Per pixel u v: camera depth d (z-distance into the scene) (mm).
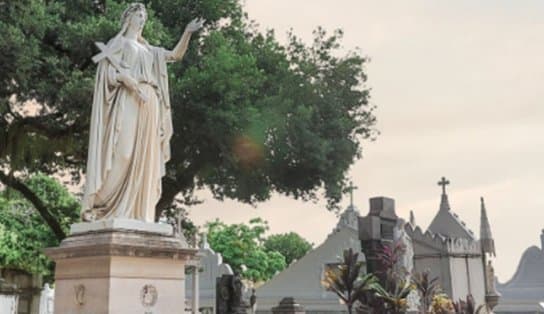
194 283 26531
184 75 17422
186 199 23875
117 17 15891
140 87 7105
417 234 29969
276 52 20875
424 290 19344
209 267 33031
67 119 16938
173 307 6781
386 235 19797
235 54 18391
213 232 52594
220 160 19422
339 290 14758
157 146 7277
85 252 6508
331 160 21172
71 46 15570
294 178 21578
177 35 18156
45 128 17375
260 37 21266
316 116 21234
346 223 35000
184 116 17359
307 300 30828
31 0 14742
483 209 30922
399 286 15641
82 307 6441
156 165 7242
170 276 6844
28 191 21297
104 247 6340
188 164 20078
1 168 19656
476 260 29953
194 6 18797
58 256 6773
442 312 19312
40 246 30562
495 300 29188
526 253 33469
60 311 6664
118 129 6934
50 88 15328
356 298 14555
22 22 14758
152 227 6867
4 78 15031
